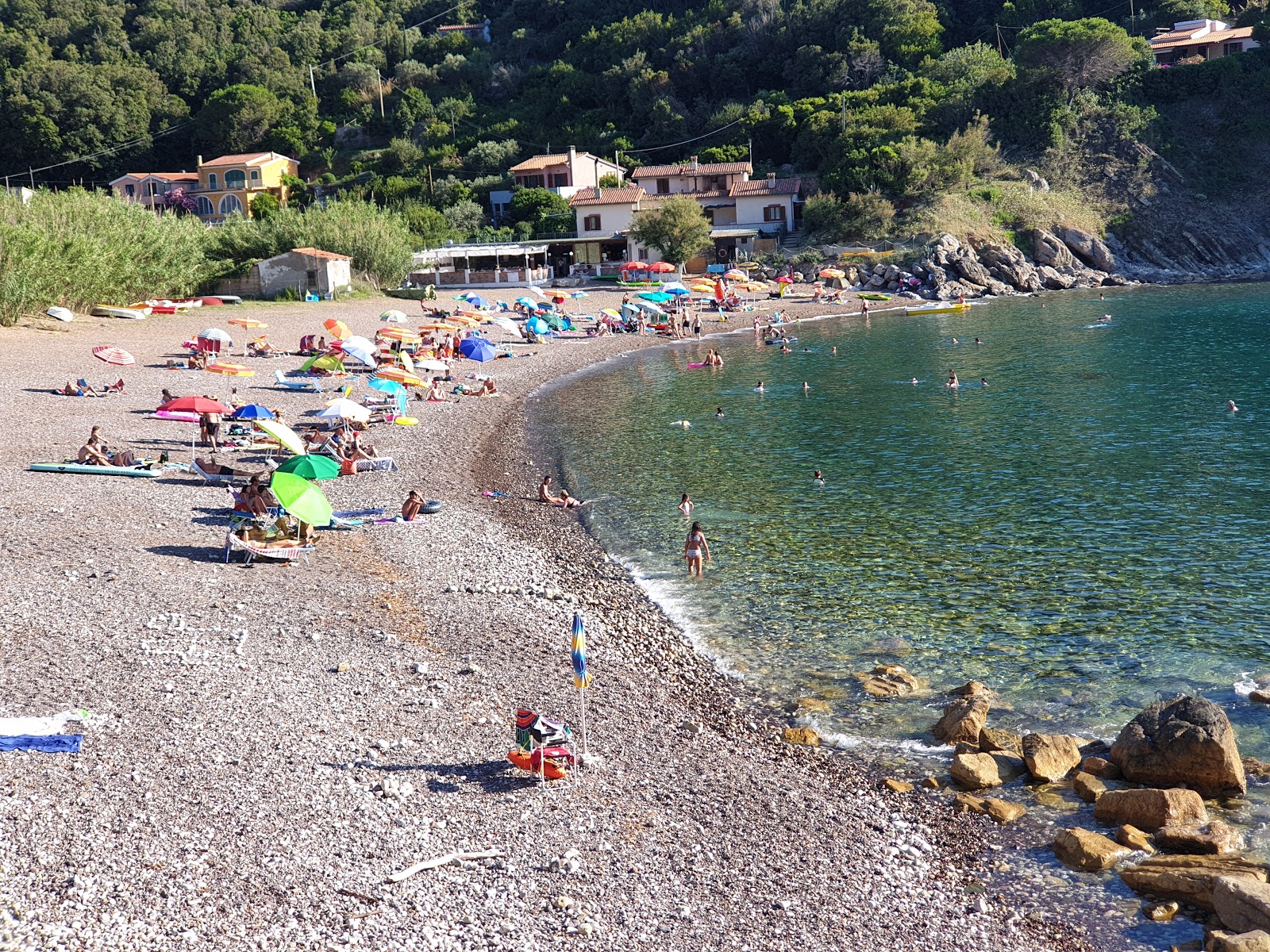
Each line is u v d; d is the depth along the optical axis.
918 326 82.12
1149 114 128.88
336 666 19.23
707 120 145.75
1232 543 27.52
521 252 107.62
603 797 15.37
